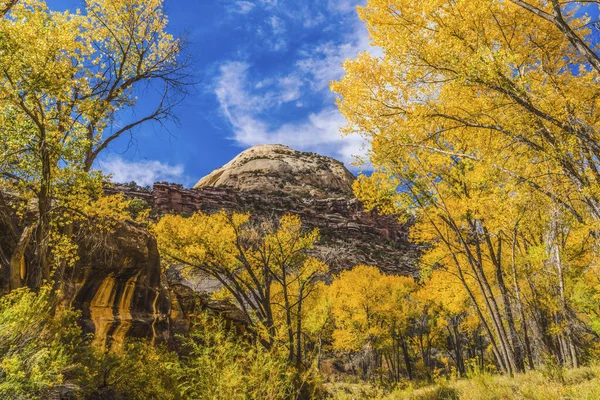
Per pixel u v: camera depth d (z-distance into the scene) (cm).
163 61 1000
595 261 890
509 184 718
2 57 631
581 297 1162
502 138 790
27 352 391
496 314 1160
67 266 854
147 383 611
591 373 816
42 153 698
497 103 647
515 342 1156
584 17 680
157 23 1000
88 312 868
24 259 790
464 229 1301
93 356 548
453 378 1216
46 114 720
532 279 1243
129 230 1053
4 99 679
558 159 627
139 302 1008
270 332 1058
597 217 659
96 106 792
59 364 417
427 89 739
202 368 548
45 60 682
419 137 874
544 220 901
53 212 786
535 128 657
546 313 1353
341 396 1260
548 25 676
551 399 627
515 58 570
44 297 513
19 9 685
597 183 620
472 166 1000
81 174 723
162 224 1341
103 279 927
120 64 965
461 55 655
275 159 15875
